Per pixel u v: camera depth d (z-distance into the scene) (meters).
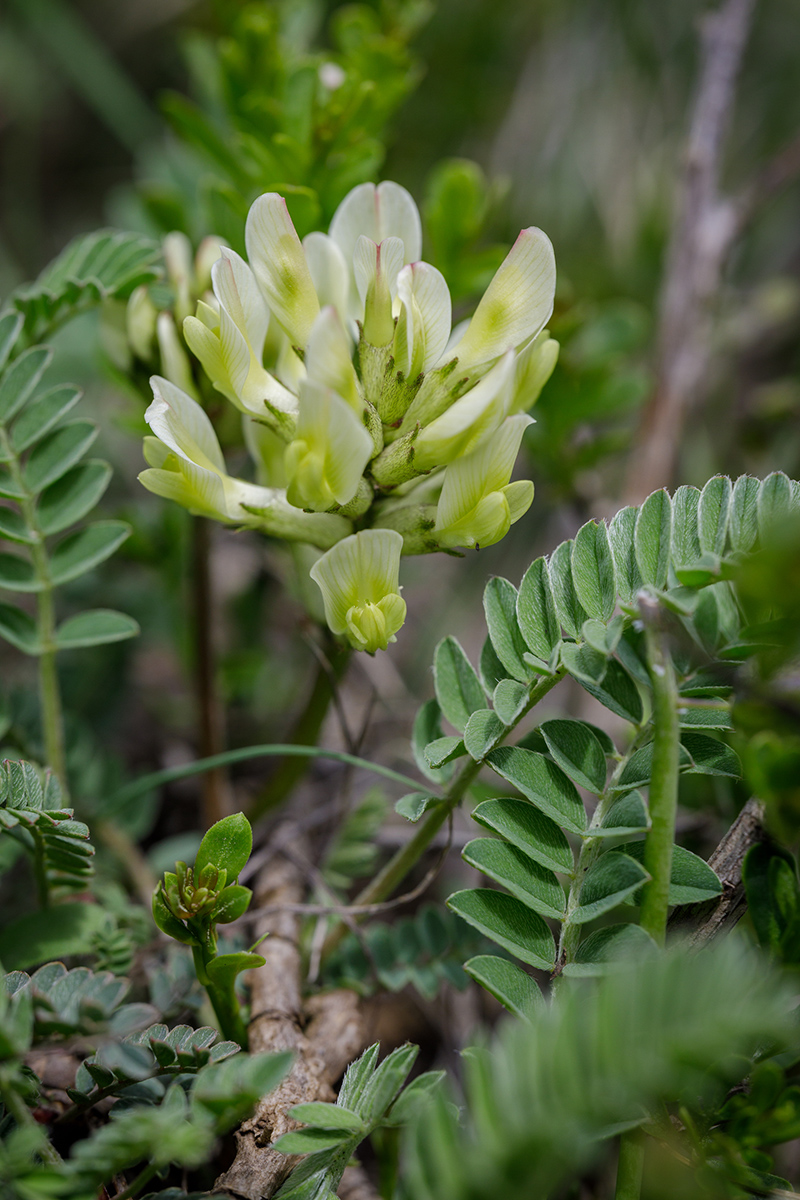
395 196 0.26
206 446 0.25
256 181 0.32
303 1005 0.27
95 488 0.27
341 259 0.26
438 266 0.32
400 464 0.25
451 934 0.27
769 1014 0.20
